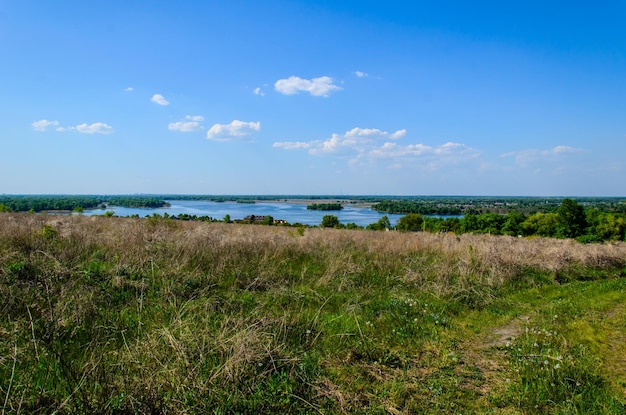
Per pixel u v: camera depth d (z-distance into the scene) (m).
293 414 3.34
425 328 5.73
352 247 11.78
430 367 4.46
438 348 5.03
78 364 3.72
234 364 3.63
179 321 4.38
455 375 4.27
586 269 11.29
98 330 4.52
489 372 4.38
